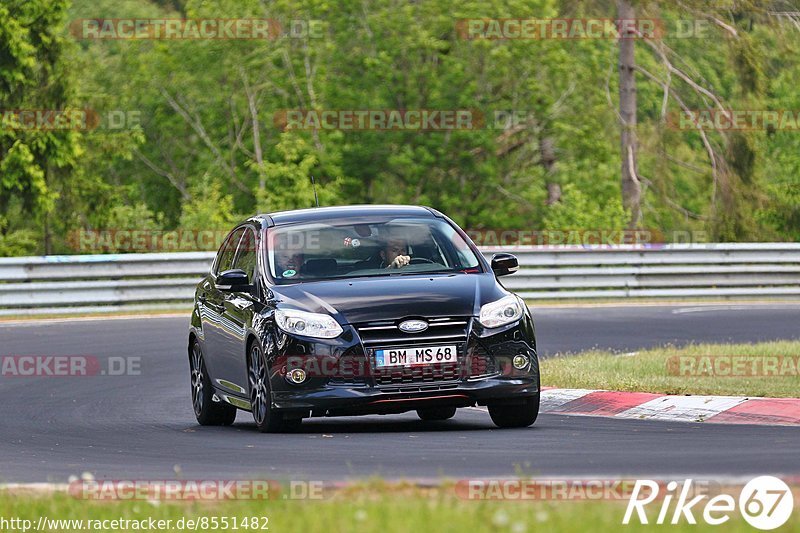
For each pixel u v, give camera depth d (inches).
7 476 964.6
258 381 1220.5
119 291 2780.5
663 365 1694.1
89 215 4955.7
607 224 4232.3
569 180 5644.7
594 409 1409.9
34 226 4938.5
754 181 4571.9
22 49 4520.2
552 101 5315.0
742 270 3245.6
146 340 2231.8
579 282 3112.7
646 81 5433.1
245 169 5910.4
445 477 823.1
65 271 2760.8
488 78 5339.6
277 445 1104.8
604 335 2295.8
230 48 5664.4
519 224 5442.9
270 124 5777.6
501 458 982.4
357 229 1309.1
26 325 2459.4
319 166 5428.2
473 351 1165.7
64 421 1409.9
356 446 1079.0
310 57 5625.0
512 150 5620.1
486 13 5206.7
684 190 5344.5
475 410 1476.4
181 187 6067.9
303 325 1171.9
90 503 762.2
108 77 6254.9
